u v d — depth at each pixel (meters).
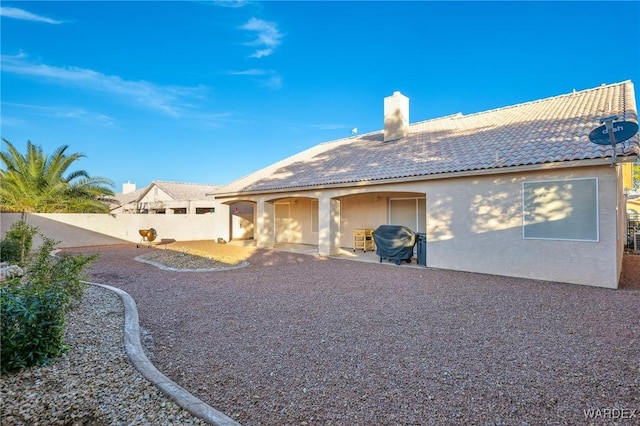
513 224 10.68
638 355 4.88
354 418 3.48
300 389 4.06
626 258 15.57
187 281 10.45
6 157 21.95
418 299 8.20
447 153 13.68
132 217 24.12
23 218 19.45
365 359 4.88
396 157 15.71
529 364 4.65
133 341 5.32
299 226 22.50
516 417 3.45
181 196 35.81
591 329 6.00
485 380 4.22
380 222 17.80
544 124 13.03
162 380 4.06
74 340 5.33
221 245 21.81
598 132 8.81
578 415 3.47
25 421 3.29
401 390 4.02
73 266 7.34
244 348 5.31
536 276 10.24
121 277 11.08
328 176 16.55
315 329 6.16
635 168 32.31
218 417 3.33
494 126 15.29
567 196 9.72
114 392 3.82
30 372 4.22
